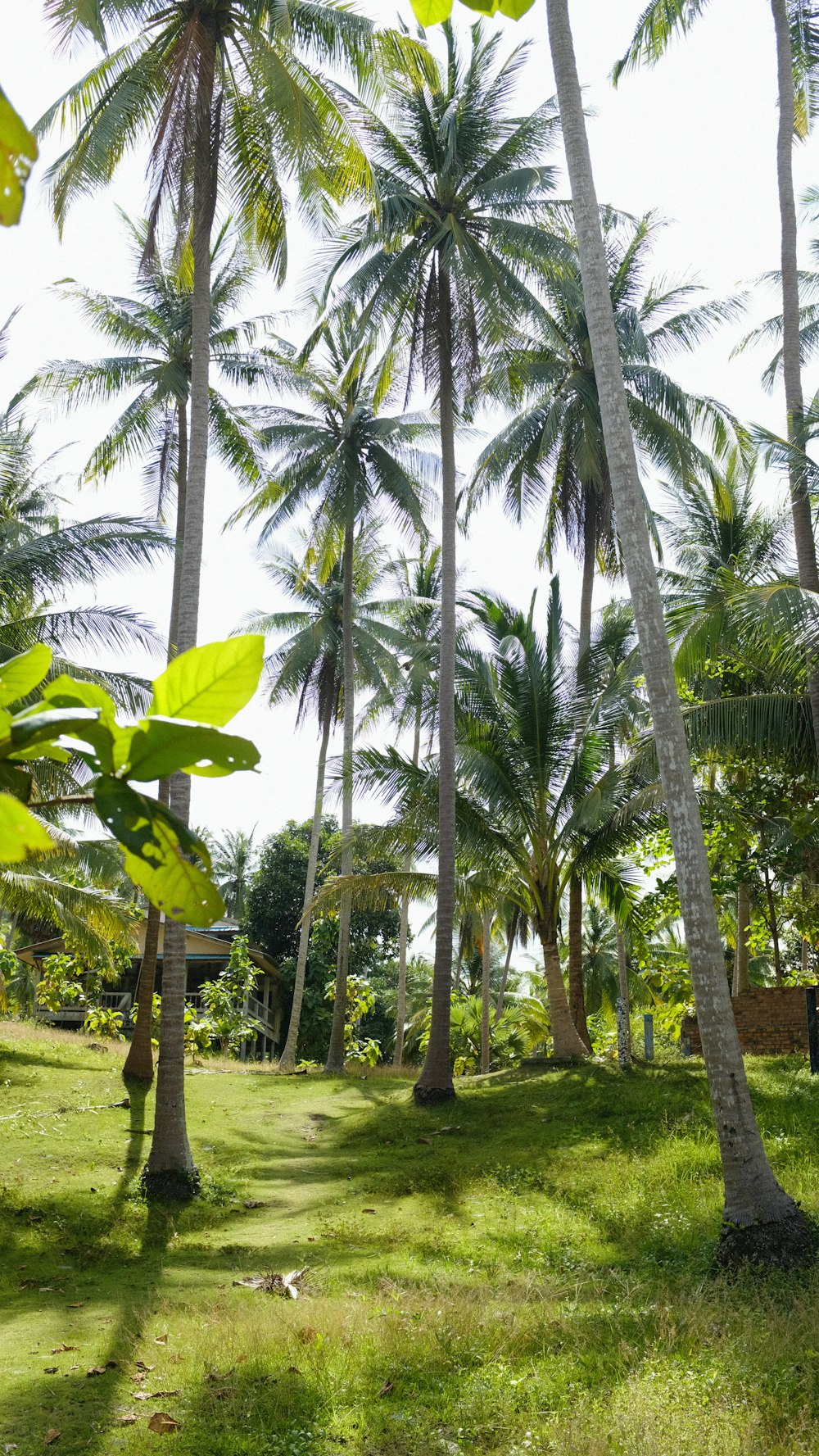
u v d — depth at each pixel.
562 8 10.45
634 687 17.05
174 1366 6.68
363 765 18.69
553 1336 6.96
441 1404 6.01
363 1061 28.17
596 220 10.09
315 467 24.06
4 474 17.55
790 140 14.23
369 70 13.96
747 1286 7.85
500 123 18.25
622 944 17.84
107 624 16.02
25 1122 14.32
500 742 18.34
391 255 18.14
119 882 21.16
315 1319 7.30
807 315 19.72
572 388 20.69
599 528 21.08
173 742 0.66
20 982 37.22
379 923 41.22
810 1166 10.17
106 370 19.12
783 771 14.84
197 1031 24.78
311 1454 5.37
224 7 13.60
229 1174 13.08
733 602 11.72
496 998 42.94
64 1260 9.81
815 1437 5.09
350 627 24.22
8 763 0.65
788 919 17.62
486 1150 13.62
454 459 18.28
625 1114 14.20
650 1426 5.26
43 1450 5.43
